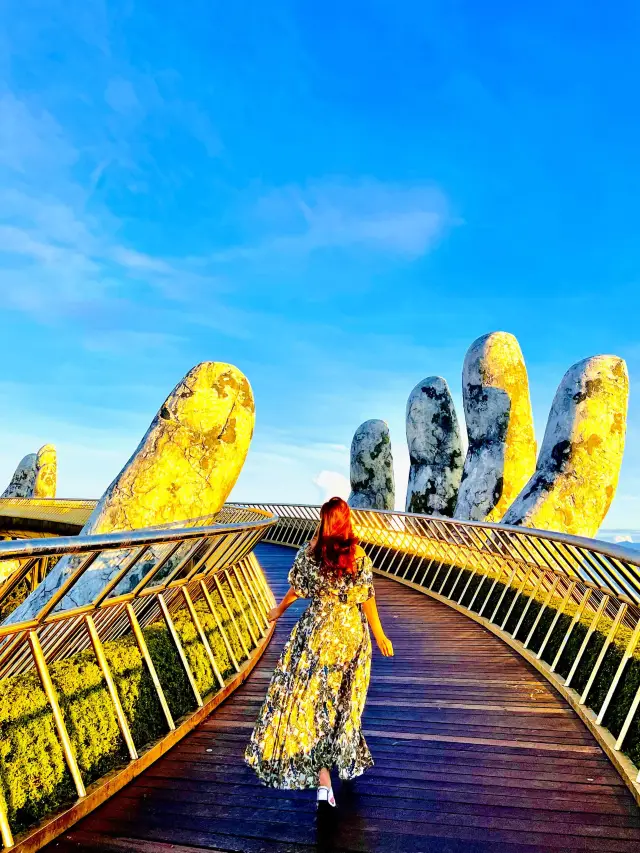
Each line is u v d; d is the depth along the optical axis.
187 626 5.26
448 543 11.14
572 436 10.68
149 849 2.95
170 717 4.18
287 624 8.80
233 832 3.10
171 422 6.86
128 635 4.62
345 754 3.22
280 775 3.16
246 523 5.63
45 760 3.11
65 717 3.36
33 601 6.12
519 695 5.43
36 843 2.88
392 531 14.91
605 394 10.77
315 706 3.26
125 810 3.31
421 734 4.49
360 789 3.59
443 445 17.12
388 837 3.08
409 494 17.70
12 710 3.04
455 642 7.71
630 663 4.30
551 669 5.92
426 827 3.16
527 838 3.06
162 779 3.67
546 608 6.85
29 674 3.46
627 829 3.13
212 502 6.86
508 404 13.96
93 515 6.65
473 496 13.79
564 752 4.11
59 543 2.90
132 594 4.07
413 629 8.57
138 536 3.47
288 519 22.23
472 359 14.48
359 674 3.37
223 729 4.49
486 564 9.88
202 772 3.77
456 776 3.76
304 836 3.08
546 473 10.78
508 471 13.63
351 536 3.43
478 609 9.52
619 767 3.75
